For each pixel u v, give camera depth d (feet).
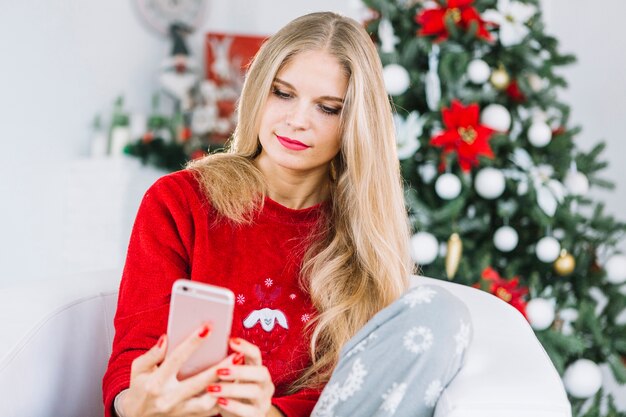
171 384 3.16
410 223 6.73
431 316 3.51
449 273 6.60
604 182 7.56
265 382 3.28
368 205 4.43
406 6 7.14
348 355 3.60
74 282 4.51
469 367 3.57
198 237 4.21
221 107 12.60
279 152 4.22
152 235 4.15
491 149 6.86
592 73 10.62
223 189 4.28
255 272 4.25
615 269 7.00
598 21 10.53
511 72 7.09
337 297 4.32
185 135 11.94
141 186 11.86
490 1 7.02
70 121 11.99
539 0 7.44
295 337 4.24
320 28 4.23
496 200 7.06
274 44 4.23
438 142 6.59
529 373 3.52
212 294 3.13
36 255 11.74
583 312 6.86
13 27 11.51
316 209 4.51
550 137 7.02
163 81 12.42
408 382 3.49
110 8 12.20
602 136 10.56
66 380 4.18
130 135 11.94
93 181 11.82
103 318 4.45
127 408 3.32
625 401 9.68
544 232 7.04
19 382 3.88
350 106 4.26
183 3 12.71
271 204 4.38
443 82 6.94
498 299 4.49
